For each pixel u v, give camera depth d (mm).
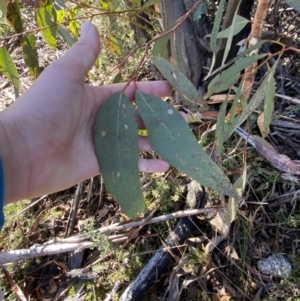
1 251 645
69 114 390
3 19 806
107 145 332
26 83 793
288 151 618
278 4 609
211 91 349
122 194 334
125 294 558
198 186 594
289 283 551
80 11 710
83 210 660
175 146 316
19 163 385
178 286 563
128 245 604
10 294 596
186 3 509
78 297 592
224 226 533
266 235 585
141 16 611
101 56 683
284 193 596
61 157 410
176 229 590
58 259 626
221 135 357
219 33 396
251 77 379
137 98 327
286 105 646
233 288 564
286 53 658
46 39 489
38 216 658
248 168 588
